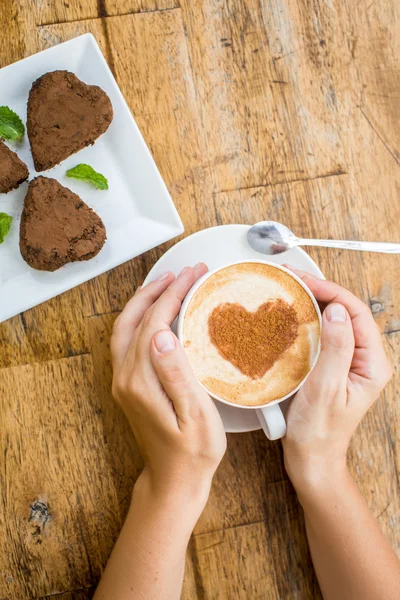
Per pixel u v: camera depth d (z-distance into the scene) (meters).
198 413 0.58
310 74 0.68
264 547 0.68
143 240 0.64
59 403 0.66
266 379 0.59
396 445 0.69
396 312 0.69
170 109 0.67
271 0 0.68
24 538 0.66
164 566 0.60
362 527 0.63
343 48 0.68
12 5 0.65
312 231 0.68
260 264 0.59
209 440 0.59
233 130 0.67
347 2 0.68
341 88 0.68
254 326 0.59
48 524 0.66
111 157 0.65
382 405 0.69
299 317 0.59
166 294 0.60
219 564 0.68
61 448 0.66
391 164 0.69
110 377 0.67
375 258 0.69
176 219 0.63
